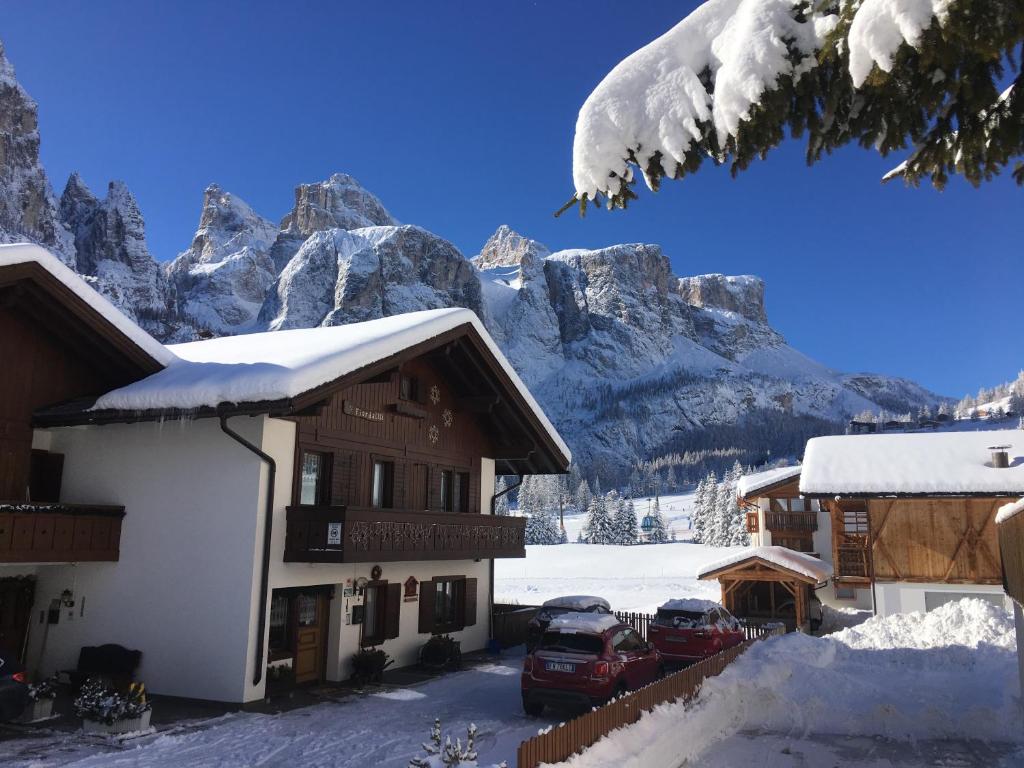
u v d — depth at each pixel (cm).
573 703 1423
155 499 1669
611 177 443
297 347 1834
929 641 2278
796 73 408
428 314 2023
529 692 1459
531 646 2327
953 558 2717
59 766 1077
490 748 1251
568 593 4972
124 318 1659
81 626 1670
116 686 1516
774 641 2103
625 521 11844
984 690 1719
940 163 507
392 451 2017
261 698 1558
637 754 1009
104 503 1712
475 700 1652
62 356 1691
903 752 1293
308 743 1260
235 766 1125
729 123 404
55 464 1764
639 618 2605
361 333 1925
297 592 1748
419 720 1448
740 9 410
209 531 1606
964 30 353
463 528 2130
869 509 2836
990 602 2511
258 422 1608
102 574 1678
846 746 1330
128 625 1634
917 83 435
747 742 1345
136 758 1135
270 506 1605
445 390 2286
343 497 1823
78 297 1569
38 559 1487
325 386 1595
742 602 3619
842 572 3130
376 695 1677
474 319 2088
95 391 1756
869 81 412
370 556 1698
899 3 357
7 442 1559
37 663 1686
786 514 3909
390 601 1991
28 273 1480
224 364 1688
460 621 2317
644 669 1585
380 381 1914
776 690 1597
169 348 2227
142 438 1706
